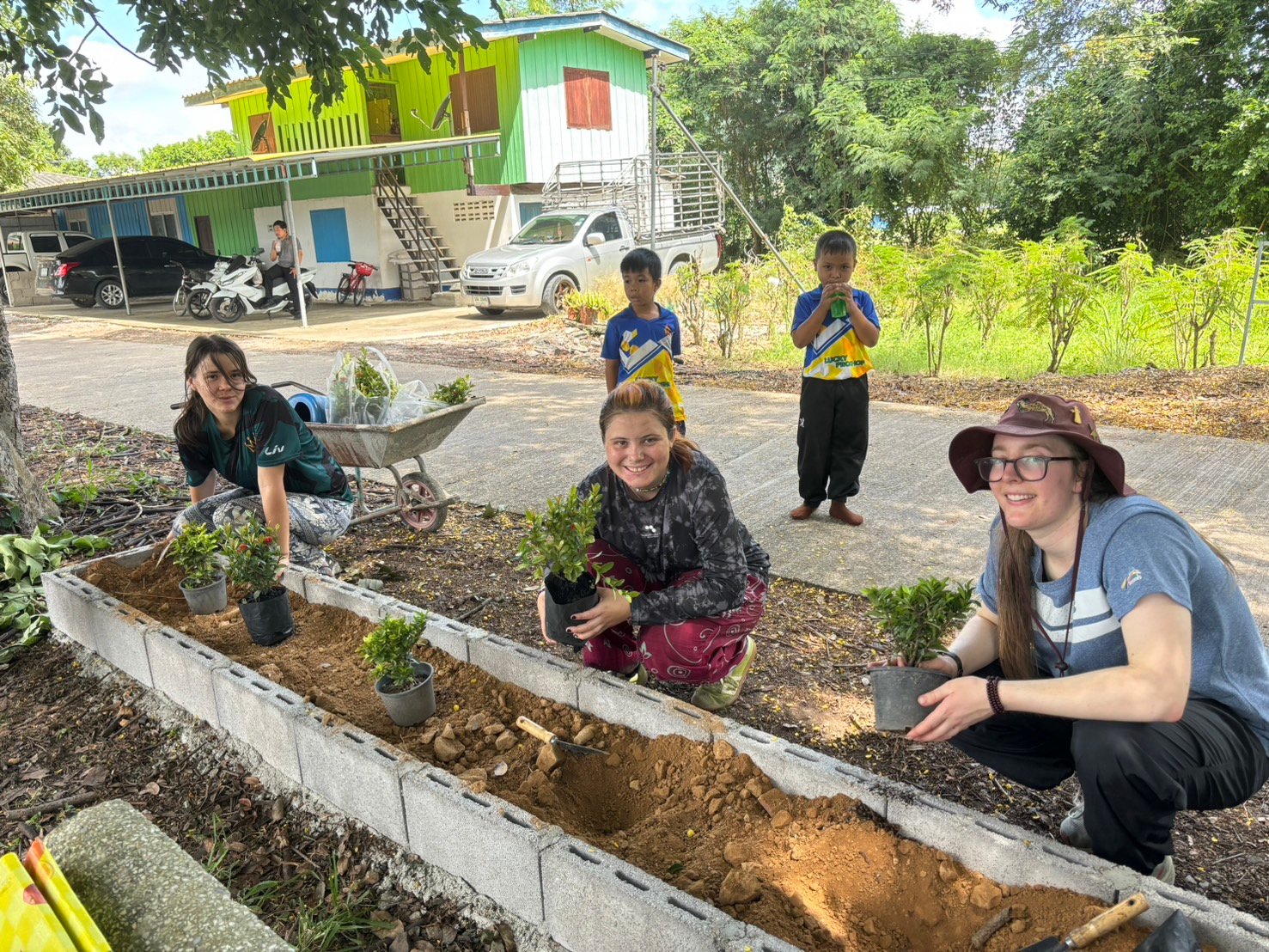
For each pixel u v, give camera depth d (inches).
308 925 94.6
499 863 89.4
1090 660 83.9
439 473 254.4
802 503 215.3
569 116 760.3
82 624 149.4
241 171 636.7
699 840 93.2
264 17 191.2
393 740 113.7
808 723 124.3
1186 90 789.2
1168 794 77.9
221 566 152.8
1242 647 82.8
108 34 193.0
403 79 778.8
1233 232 361.7
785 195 1100.5
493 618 160.4
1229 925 67.2
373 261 797.2
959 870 82.9
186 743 127.6
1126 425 275.3
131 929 58.3
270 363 460.4
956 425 285.0
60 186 749.9
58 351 569.9
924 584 90.9
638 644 124.9
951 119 903.7
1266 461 230.4
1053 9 850.8
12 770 127.5
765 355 467.8
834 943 77.6
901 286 409.4
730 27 1093.1
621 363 187.6
